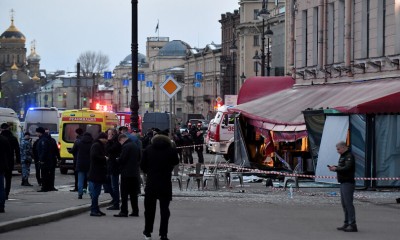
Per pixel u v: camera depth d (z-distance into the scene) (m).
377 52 36.72
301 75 44.72
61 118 44.78
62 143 44.75
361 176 30.64
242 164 38.50
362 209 24.55
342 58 41.09
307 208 24.66
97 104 70.69
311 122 32.78
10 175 26.02
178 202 26.55
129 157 22.03
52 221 20.94
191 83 163.62
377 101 30.09
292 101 39.59
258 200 27.34
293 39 47.75
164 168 17.08
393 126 30.48
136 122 33.12
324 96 37.66
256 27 117.75
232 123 56.69
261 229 19.28
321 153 31.92
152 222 17.23
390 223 20.80
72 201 25.70
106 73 124.88
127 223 20.53
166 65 189.50
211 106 148.88
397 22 35.00
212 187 33.16
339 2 41.25
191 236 17.89
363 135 30.52
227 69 130.88
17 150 31.58
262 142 40.97
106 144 24.25
